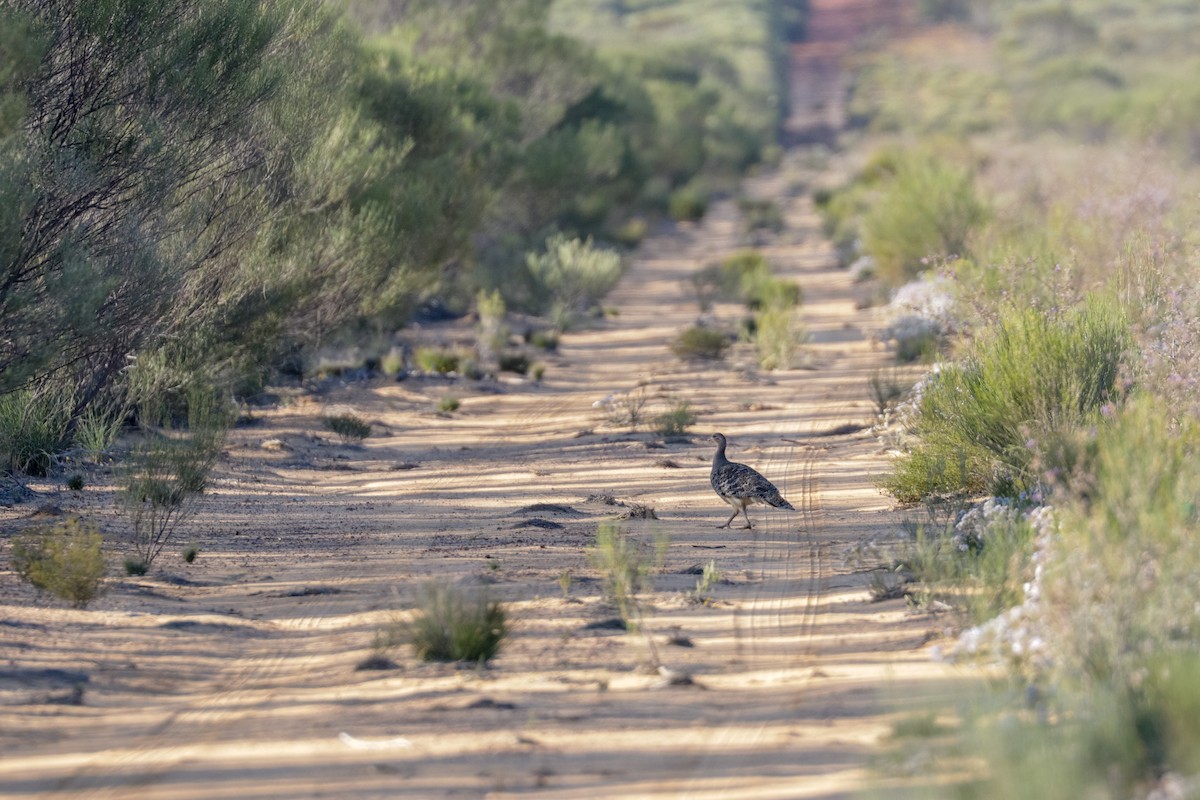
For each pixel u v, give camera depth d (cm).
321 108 6756
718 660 3131
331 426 7225
